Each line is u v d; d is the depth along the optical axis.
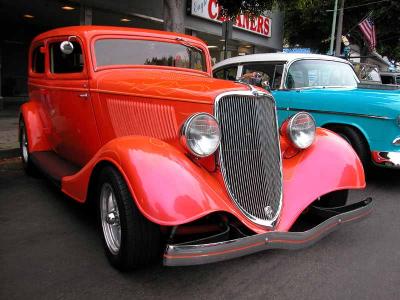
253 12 10.74
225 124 3.11
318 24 25.58
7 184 5.47
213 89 3.23
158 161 2.92
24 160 5.88
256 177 3.21
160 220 2.69
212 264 3.40
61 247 3.63
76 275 3.16
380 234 4.13
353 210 3.50
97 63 4.27
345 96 5.93
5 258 3.41
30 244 3.68
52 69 5.02
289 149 3.80
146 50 4.59
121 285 3.04
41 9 11.55
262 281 3.15
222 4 10.47
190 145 3.02
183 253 2.66
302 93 6.41
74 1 10.35
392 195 5.55
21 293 2.89
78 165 4.76
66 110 4.68
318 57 7.08
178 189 2.80
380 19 24.22
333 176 3.59
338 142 3.93
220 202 2.95
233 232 3.10
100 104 4.10
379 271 3.35
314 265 3.43
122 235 3.00
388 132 5.49
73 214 4.43
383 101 5.57
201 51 5.07
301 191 3.45
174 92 3.40
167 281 3.12
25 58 16.02
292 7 11.53
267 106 3.34
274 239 2.95
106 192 3.31
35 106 5.58
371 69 9.59
